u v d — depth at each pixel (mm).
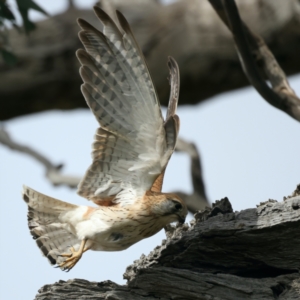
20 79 22156
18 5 16297
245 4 22469
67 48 22188
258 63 14977
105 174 12406
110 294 11656
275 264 11711
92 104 11852
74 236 13000
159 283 11586
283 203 11484
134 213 12352
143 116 11750
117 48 11539
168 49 22672
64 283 11977
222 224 11688
